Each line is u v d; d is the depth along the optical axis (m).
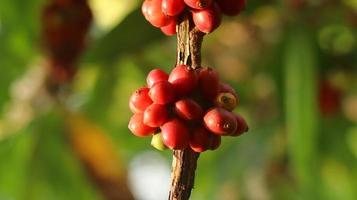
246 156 1.15
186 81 0.65
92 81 1.20
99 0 1.25
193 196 1.31
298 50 1.01
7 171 1.14
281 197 1.14
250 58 1.18
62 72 1.06
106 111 1.24
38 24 1.08
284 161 1.14
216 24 0.65
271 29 1.12
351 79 1.11
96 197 1.12
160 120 0.65
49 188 1.14
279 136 1.13
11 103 1.14
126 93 1.25
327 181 1.09
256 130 1.15
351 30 1.08
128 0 1.23
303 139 0.99
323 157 1.11
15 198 1.15
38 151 1.13
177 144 0.65
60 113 1.12
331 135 1.12
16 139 1.13
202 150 0.65
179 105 0.65
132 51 1.04
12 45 1.11
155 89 0.65
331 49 1.10
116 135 1.30
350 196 1.12
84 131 1.13
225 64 1.20
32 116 1.13
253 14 1.09
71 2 1.01
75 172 1.13
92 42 1.03
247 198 1.15
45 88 1.11
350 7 1.06
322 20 1.05
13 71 1.13
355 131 1.16
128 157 1.43
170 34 0.68
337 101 1.10
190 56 0.66
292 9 1.05
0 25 1.13
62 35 1.02
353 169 1.12
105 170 1.12
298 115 0.99
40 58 1.10
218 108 0.65
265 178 1.14
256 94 1.18
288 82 1.00
